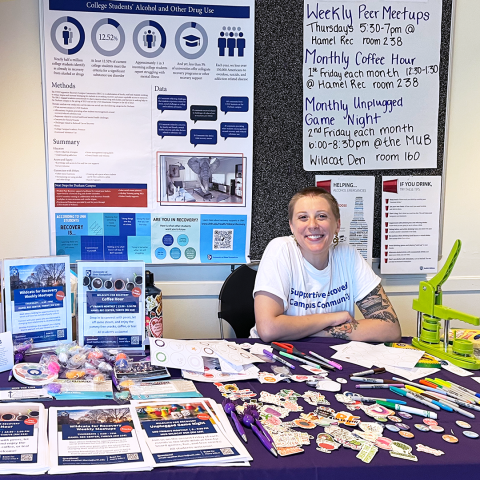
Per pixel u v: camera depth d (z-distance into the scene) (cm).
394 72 217
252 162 214
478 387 120
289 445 89
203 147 210
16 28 196
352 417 101
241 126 211
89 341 139
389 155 221
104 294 140
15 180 203
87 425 93
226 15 205
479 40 222
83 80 200
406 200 224
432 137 222
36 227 206
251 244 218
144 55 203
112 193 207
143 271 141
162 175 209
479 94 225
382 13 213
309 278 173
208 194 213
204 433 92
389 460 85
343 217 221
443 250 232
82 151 203
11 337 126
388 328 159
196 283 217
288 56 211
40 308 139
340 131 217
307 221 161
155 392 111
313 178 218
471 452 88
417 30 216
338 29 212
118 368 124
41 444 86
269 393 113
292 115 214
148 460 82
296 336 155
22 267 137
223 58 207
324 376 124
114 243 210
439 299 148
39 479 78
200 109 208
